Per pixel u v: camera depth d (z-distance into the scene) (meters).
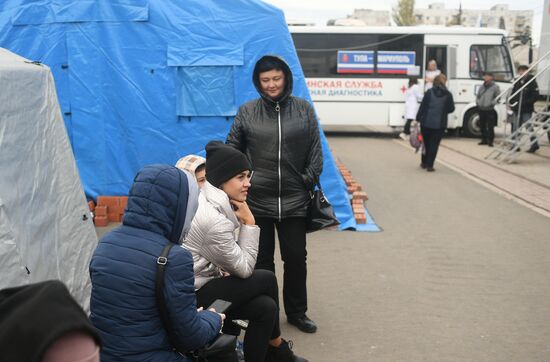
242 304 3.19
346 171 10.77
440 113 11.66
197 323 2.33
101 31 7.47
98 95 7.54
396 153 15.10
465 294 5.20
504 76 18.12
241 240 3.28
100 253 2.26
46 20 7.46
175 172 2.36
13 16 7.47
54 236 3.84
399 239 7.01
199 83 7.54
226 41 7.50
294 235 4.25
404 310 4.84
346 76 18.27
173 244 2.29
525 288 5.36
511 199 9.37
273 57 4.06
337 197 7.51
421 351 4.09
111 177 7.68
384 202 9.13
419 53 18.12
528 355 4.03
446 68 18.09
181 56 7.48
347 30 18.09
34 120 3.74
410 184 10.66
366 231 7.37
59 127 4.11
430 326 4.52
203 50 7.51
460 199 9.37
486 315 4.73
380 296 5.15
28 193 3.57
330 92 18.34
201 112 7.59
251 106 4.24
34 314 1.32
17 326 1.30
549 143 17.02
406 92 17.59
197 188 2.43
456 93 18.14
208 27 7.49
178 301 2.23
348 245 6.74
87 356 1.36
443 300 5.05
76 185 4.25
